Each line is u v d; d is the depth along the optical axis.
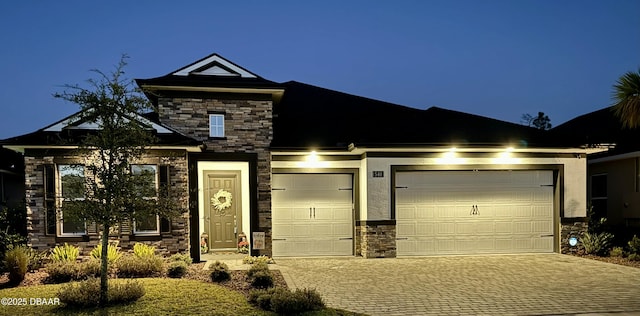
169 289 8.12
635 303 7.33
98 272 9.40
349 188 13.06
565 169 13.09
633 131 16.42
